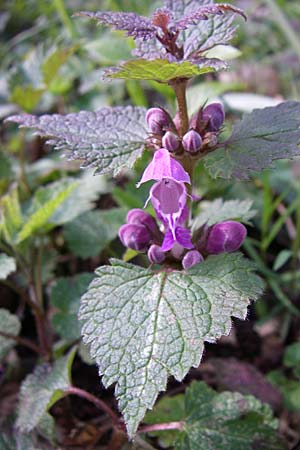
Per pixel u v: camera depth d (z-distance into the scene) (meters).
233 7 0.13
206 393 0.19
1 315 0.22
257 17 0.43
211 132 0.15
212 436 0.18
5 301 0.27
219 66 0.13
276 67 0.40
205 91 0.29
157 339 0.13
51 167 0.31
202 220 0.19
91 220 0.25
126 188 0.27
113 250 0.26
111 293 0.14
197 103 0.29
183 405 0.20
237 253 0.14
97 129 0.16
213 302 0.14
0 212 0.23
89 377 0.23
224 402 0.18
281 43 0.42
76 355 0.24
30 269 0.24
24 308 0.27
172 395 0.22
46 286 0.27
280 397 0.21
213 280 0.14
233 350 0.24
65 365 0.19
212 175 0.14
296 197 0.30
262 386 0.22
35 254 0.26
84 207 0.24
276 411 0.21
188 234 0.15
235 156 0.15
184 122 0.15
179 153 0.15
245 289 0.14
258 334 0.25
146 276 0.15
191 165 0.15
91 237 0.25
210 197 0.27
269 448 0.17
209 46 0.15
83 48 0.34
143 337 0.13
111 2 0.35
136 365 0.13
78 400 0.22
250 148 0.15
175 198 0.15
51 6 0.43
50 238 0.28
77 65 0.36
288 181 0.30
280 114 0.15
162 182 0.15
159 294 0.14
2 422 0.20
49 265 0.26
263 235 0.26
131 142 0.15
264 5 0.43
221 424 0.18
